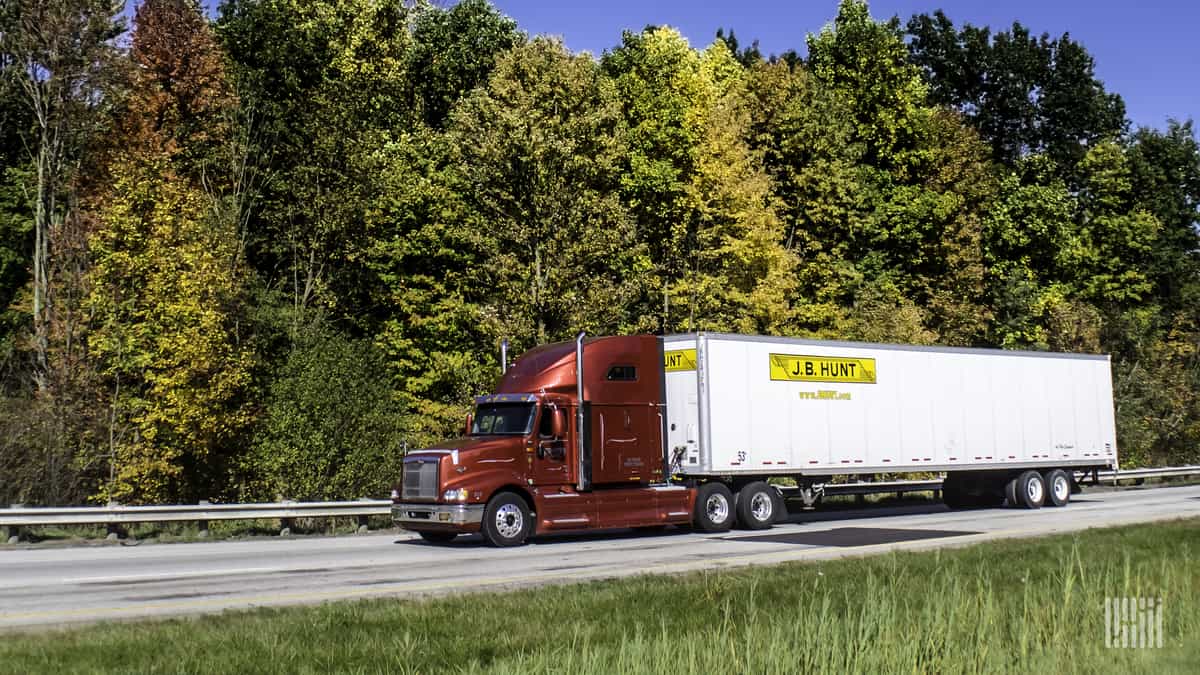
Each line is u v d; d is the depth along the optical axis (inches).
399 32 1878.7
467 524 782.5
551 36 1473.9
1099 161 2490.2
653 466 890.7
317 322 1391.5
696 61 2006.6
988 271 2203.5
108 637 372.5
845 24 2202.3
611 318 1389.0
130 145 1409.9
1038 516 1018.1
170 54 1513.3
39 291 1341.0
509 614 414.6
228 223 1385.3
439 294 1624.0
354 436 1202.0
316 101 1568.7
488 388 1380.4
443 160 1701.5
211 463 1305.4
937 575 491.8
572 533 933.2
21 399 1200.2
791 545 755.4
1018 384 1165.7
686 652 285.6
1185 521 804.6
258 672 314.5
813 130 1919.3
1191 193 2741.1
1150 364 2224.4
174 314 1227.9
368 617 410.0
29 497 1117.1
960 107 2778.1
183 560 701.3
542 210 1376.7
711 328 1587.1
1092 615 333.1
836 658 270.2
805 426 965.2
